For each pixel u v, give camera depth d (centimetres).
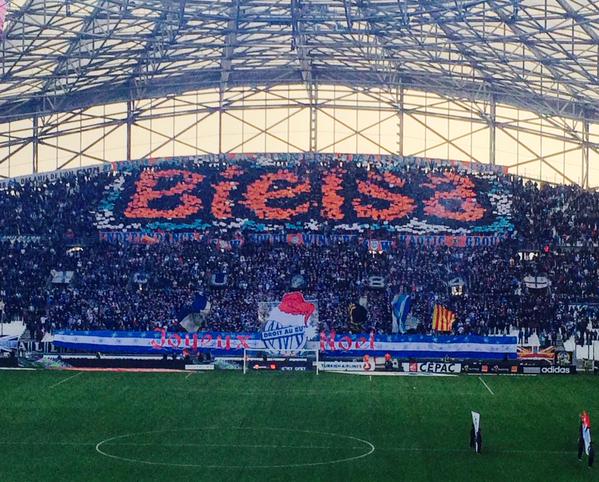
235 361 7256
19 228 8662
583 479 3594
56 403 5384
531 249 8519
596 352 7456
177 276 8175
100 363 7250
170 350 7456
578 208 8888
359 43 7488
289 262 8312
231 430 4559
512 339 7419
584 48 7125
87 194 9038
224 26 7631
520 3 6550
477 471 3716
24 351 7350
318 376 6788
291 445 4197
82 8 6812
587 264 8281
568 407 5394
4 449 4081
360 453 4038
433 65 8444
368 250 8506
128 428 4600
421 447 4178
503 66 8069
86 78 8438
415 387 6209
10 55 7344
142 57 8175
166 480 3516
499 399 5688
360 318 7800
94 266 8269
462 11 6450
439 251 8512
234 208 9050
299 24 7525
